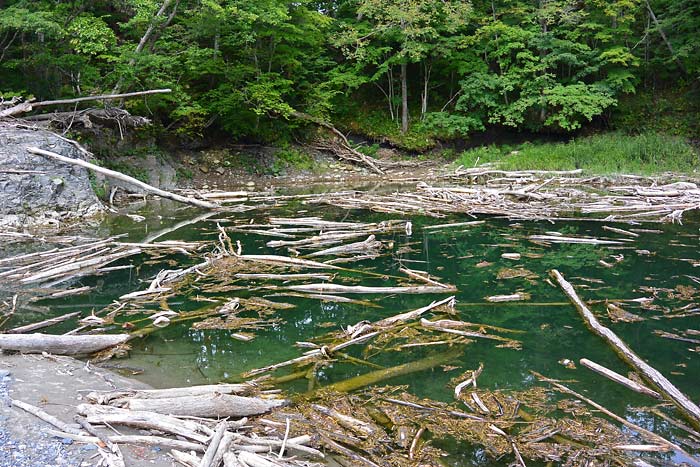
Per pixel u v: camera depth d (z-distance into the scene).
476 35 21.58
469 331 5.33
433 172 19.58
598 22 22.00
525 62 20.97
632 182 15.30
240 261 7.76
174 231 10.33
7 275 7.12
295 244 8.93
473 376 4.34
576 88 20.50
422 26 21.75
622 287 6.78
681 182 14.06
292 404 3.92
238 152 19.30
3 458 2.97
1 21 11.50
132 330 5.42
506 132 23.03
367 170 20.17
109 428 3.38
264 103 17.91
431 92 24.22
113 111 13.60
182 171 17.11
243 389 4.10
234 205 13.51
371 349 4.93
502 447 3.38
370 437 3.48
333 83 21.77
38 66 13.59
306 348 5.03
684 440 3.50
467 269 7.66
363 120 23.16
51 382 4.12
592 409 3.86
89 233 10.11
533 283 6.96
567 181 16.02
